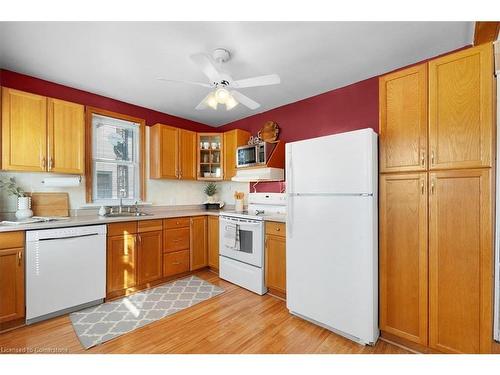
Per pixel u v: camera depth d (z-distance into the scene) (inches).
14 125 91.7
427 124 66.4
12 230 79.1
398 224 71.7
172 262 126.7
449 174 63.1
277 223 105.5
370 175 71.5
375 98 104.9
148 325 83.6
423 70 67.3
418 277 68.1
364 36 76.8
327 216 80.8
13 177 99.3
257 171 132.1
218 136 159.2
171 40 78.0
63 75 102.0
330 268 80.0
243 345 73.0
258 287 110.1
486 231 58.3
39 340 74.3
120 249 106.0
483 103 58.7
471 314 60.2
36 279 83.4
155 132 140.9
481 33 72.2
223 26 71.6
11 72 97.7
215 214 137.3
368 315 71.8
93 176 123.3
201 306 98.1
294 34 75.5
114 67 95.4
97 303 98.7
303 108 130.3
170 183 153.3
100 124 126.6
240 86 83.6
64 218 103.1
